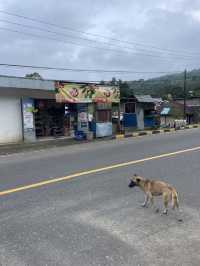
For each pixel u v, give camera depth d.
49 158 16.03
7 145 21.84
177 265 5.62
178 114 46.19
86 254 6.00
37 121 25.44
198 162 14.14
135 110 34.97
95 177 11.62
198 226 7.29
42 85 23.42
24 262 5.74
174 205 8.23
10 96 23.00
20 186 10.53
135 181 8.64
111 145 20.61
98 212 8.13
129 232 6.95
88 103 26.27
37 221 7.56
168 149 17.95
